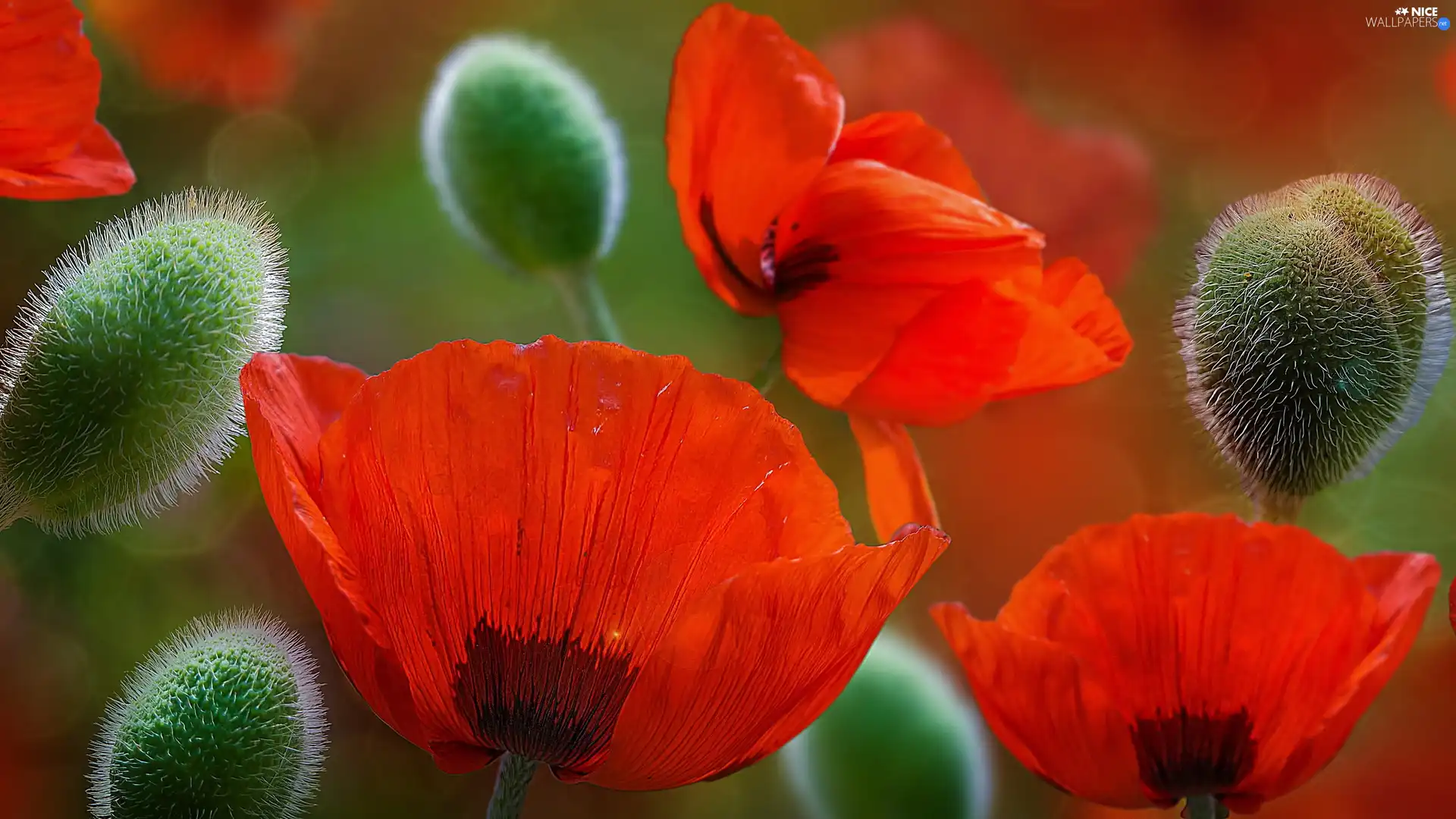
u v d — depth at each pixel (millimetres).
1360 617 294
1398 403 305
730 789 441
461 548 279
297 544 279
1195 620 298
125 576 490
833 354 320
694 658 273
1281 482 307
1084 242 537
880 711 308
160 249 307
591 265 346
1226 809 301
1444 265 308
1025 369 320
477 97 339
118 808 302
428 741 283
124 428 305
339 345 546
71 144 311
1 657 475
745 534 280
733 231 322
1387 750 454
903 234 319
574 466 278
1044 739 296
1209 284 307
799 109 318
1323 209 307
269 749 304
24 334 309
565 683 281
